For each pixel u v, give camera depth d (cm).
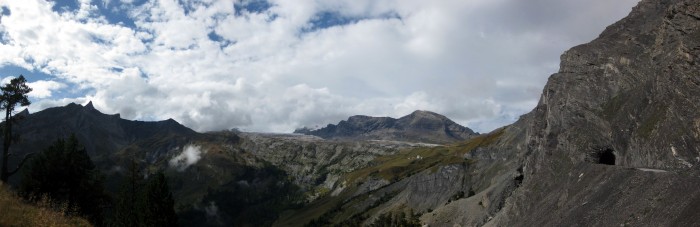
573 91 10306
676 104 6606
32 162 5831
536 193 8600
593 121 9062
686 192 4116
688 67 6781
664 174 4778
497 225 9431
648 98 7775
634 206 4778
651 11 11225
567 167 8488
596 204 5606
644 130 7200
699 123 5888
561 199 6975
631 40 9994
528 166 11062
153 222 5000
